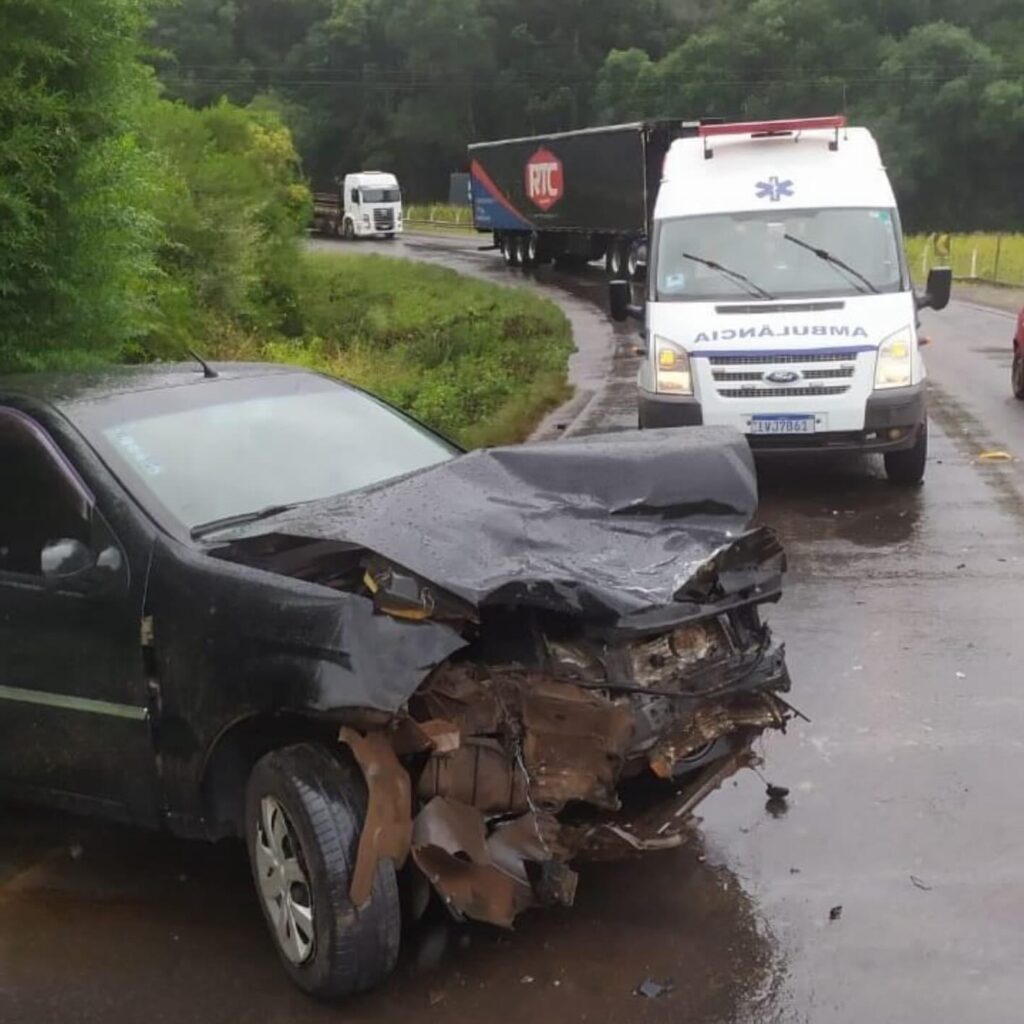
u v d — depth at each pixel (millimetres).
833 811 5125
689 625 4371
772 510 10430
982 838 4863
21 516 4820
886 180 11633
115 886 4867
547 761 4020
